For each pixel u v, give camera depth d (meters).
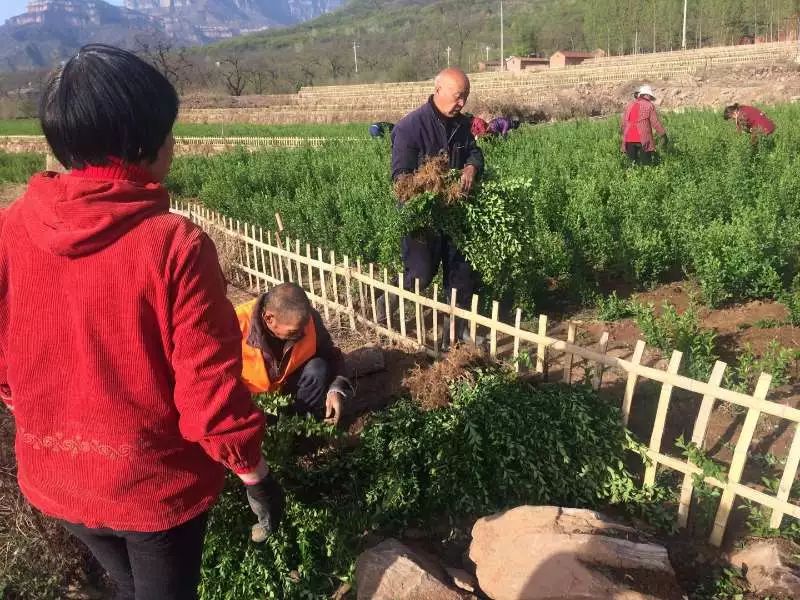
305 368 4.06
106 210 1.77
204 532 2.19
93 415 1.86
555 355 5.29
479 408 3.84
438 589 3.01
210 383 1.84
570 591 2.88
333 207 10.23
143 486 1.91
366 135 28.53
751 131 12.75
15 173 23.16
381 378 5.09
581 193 9.01
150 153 1.90
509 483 3.60
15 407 1.94
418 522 3.66
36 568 3.49
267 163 15.66
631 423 4.30
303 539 3.28
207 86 123.12
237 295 7.99
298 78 143.50
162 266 1.79
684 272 7.20
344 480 3.84
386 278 5.79
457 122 5.36
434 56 145.00
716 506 3.45
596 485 3.63
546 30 136.50
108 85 1.77
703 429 3.42
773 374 4.63
